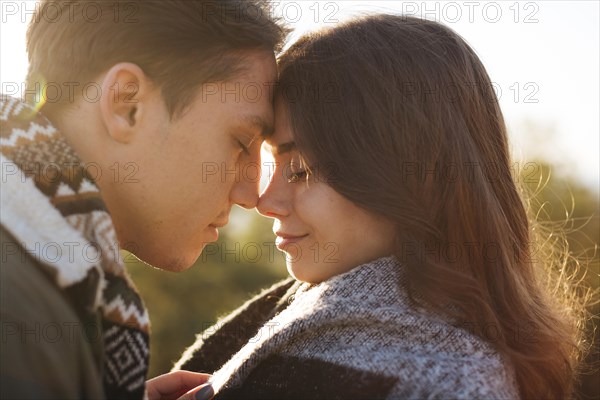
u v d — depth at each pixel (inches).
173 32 55.2
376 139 55.2
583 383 101.5
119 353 46.0
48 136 48.5
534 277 63.9
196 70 55.9
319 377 50.9
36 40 57.6
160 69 55.2
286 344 53.6
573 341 64.6
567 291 73.0
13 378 42.4
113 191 56.3
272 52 59.8
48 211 45.5
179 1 55.5
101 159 55.6
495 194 60.8
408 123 55.7
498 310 56.8
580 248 92.6
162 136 56.1
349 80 56.2
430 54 58.2
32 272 44.3
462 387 46.8
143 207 57.2
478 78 61.7
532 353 55.4
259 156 61.2
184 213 58.3
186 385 64.1
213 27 56.2
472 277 54.2
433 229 55.5
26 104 49.9
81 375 44.6
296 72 58.0
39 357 42.9
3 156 46.6
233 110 57.5
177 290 398.3
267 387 52.9
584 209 283.9
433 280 53.3
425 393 46.9
